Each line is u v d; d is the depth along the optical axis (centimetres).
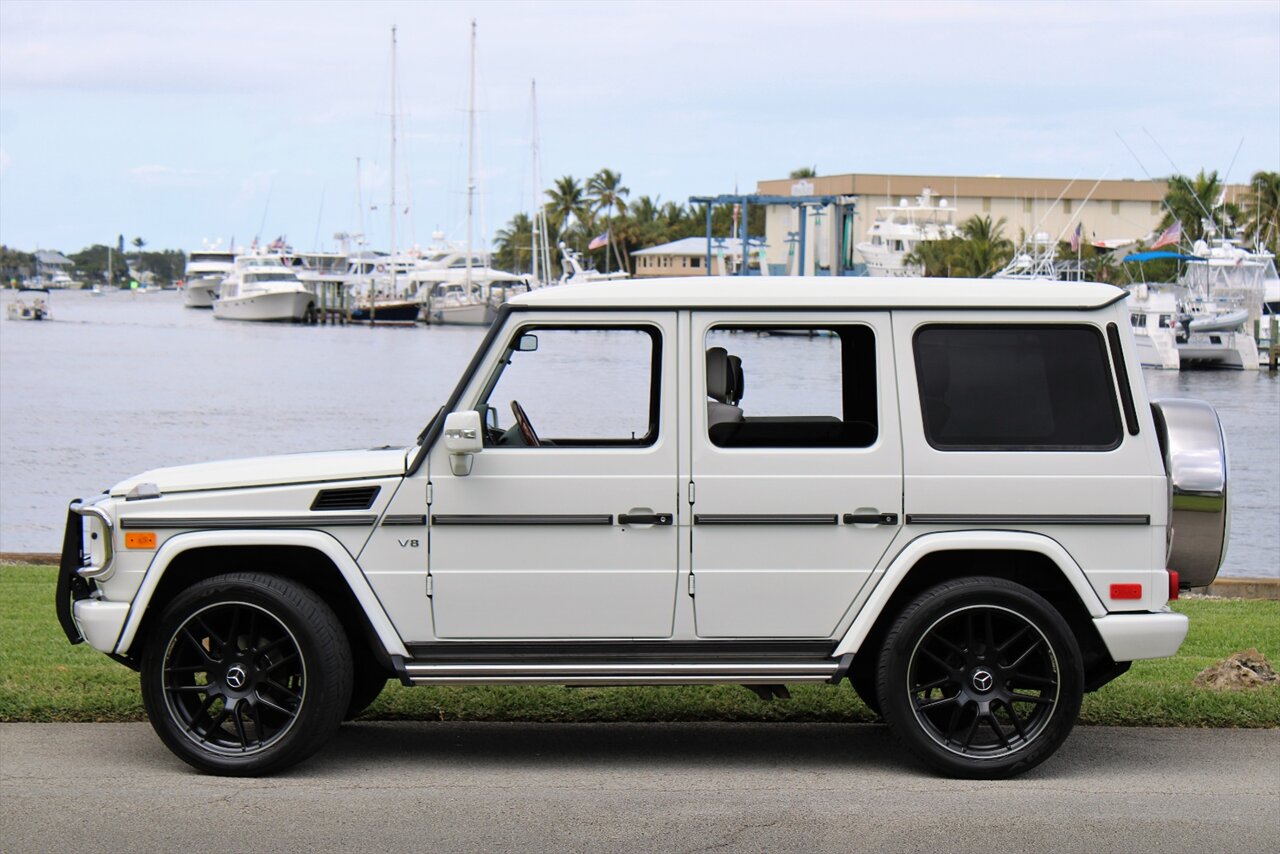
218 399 4628
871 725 739
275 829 555
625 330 636
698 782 629
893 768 655
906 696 629
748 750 687
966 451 628
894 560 627
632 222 13162
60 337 8794
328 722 624
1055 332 635
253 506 625
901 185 10706
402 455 650
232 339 8644
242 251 13625
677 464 626
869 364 652
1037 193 10862
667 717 741
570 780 630
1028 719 649
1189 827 564
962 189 10800
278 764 625
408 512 624
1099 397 634
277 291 10531
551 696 754
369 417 4109
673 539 626
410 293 10756
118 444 3381
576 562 625
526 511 624
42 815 572
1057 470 629
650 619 628
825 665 624
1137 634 624
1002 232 10538
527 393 655
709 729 729
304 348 7750
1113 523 629
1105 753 682
